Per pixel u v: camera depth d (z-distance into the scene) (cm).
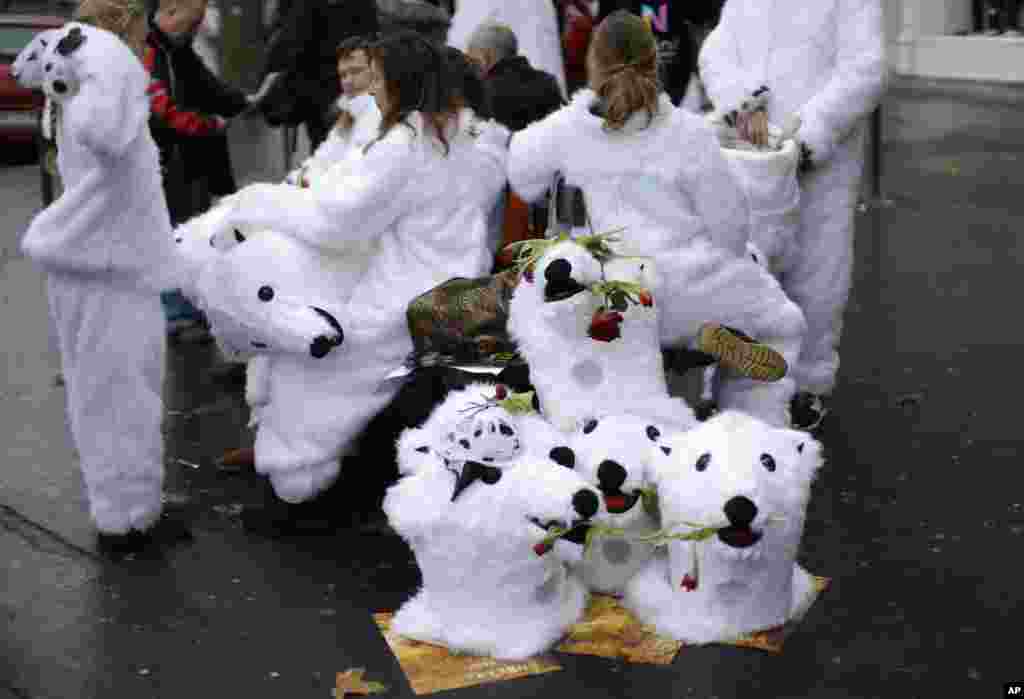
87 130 440
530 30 854
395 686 406
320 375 505
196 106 754
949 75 2059
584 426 447
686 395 685
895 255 984
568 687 402
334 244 501
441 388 495
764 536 414
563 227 514
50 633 440
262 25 1102
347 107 597
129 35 471
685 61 842
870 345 762
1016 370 707
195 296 545
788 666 412
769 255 589
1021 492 545
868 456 589
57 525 526
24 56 466
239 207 508
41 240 462
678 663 414
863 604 453
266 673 414
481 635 420
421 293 508
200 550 504
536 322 462
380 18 866
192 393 696
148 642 434
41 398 685
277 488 513
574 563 442
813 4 614
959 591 461
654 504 441
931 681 403
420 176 510
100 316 473
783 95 620
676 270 505
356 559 496
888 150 1440
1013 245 1002
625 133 502
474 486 414
